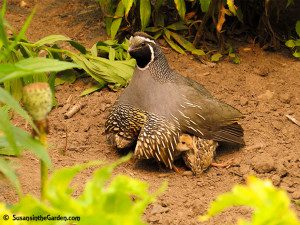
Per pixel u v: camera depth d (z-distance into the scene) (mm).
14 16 15031
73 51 13812
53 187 4246
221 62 13898
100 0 13812
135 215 4145
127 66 12945
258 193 3967
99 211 4090
